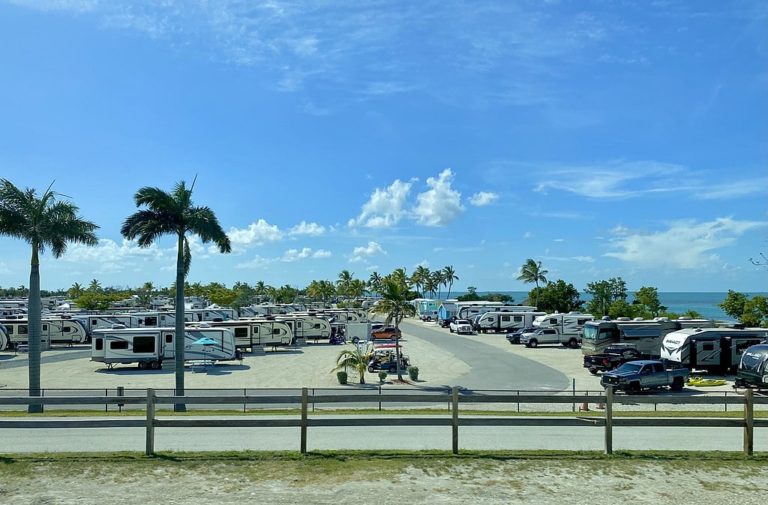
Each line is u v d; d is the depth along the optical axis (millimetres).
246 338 57719
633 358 41812
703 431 16625
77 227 27328
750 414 12734
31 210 26406
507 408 27641
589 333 47625
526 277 105625
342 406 28109
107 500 9484
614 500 9859
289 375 42406
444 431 16109
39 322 27219
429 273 157875
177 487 10133
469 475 11008
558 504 9633
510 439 15070
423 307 108188
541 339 60844
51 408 26750
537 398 12750
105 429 16047
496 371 43812
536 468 11508
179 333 28906
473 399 12695
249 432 15758
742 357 33500
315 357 54281
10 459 11805
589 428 16797
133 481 10453
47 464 11438
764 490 10453
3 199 26312
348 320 80812
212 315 69312
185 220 28594
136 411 22156
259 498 9625
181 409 24703
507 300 134250
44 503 9336
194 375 42625
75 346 64000
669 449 13828
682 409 27594
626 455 12562
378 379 40531
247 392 31828
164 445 13914
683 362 40219
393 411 21531
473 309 82688
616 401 12695
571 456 12430
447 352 56406
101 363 50094
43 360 51938
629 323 46781
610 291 96312
